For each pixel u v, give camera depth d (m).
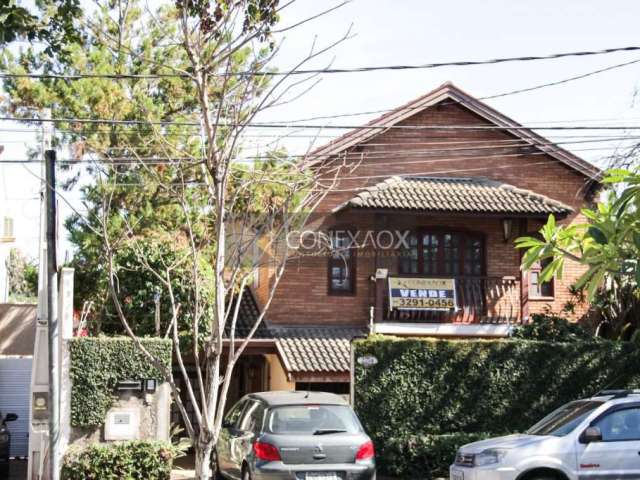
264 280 22.84
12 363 21.27
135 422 16.25
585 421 12.85
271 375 23.41
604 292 22.92
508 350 18.39
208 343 10.18
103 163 16.80
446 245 23.42
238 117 10.52
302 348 20.98
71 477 15.29
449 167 23.75
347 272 22.77
